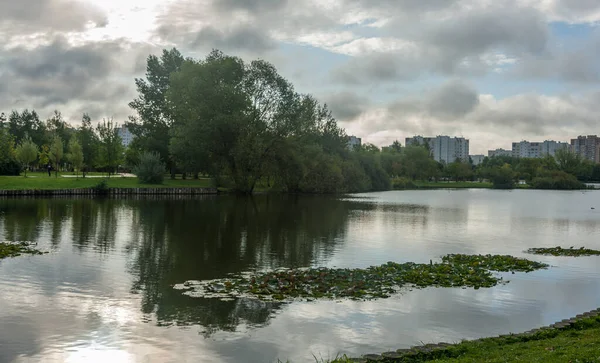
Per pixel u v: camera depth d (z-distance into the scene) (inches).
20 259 997.8
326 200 3122.5
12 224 1546.5
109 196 2945.4
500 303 738.2
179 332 587.5
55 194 2812.5
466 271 940.0
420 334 596.4
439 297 761.6
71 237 1302.9
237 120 3038.9
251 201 2829.7
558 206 3061.0
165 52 3934.5
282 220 1834.4
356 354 531.2
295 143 3430.1
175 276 873.5
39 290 765.3
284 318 644.1
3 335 570.3
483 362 437.4
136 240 1275.8
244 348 542.3
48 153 4097.0
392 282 845.2
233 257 1069.1
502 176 6663.4
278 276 862.5
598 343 486.3
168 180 3912.4
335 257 1098.7
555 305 734.5
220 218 1851.6
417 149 6466.5
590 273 964.6
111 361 502.6
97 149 4372.5
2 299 712.4
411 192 4859.7
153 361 504.4
